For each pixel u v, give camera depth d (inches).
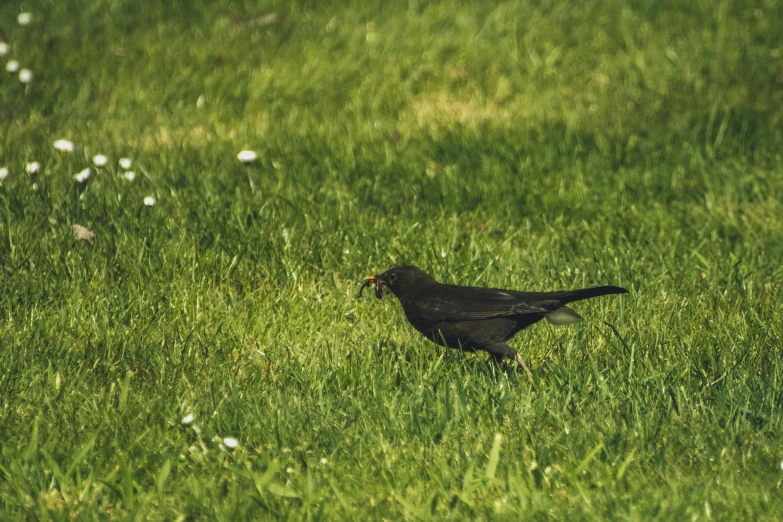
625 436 294.2
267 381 339.9
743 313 393.7
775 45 711.7
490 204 511.5
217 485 272.1
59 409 313.6
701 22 754.2
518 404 319.0
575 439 294.8
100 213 477.7
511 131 605.0
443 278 434.6
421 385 327.6
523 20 773.9
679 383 332.2
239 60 717.9
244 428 303.6
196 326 382.3
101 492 264.2
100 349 358.6
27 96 661.9
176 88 673.6
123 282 419.2
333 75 691.4
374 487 269.3
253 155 507.8
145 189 513.7
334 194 520.7
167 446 292.0
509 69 695.7
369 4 818.8
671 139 592.4
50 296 400.8
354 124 621.9
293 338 378.0
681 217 503.2
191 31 775.7
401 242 462.3
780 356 356.5
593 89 665.0
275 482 275.3
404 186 530.9
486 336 351.3
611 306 405.7
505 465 280.2
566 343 372.5
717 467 276.7
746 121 599.5
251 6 825.5
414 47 729.0
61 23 799.1
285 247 448.5
